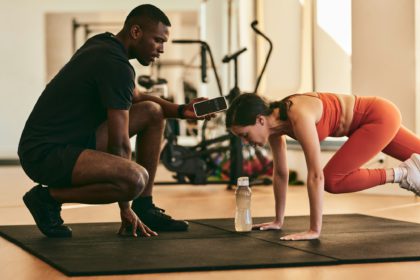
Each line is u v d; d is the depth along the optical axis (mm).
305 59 8078
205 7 12781
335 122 3631
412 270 2730
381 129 3688
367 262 2885
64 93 3357
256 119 3359
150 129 3830
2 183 8188
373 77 6172
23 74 15781
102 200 3393
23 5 15711
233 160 7062
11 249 3309
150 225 3812
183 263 2805
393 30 6059
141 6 3523
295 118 3355
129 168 3303
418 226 3963
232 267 2752
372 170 3807
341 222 4160
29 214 4887
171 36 18297
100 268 2715
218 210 5090
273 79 8195
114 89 3303
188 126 11766
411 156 3848
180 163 7129
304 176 7793
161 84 7934
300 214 4742
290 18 8039
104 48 3363
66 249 3191
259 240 3416
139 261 2863
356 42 6293
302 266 2809
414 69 5961
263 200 5883
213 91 12539
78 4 15719
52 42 16562
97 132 3576
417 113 5969
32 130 3398
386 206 5293
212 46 12477
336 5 7219
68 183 3371
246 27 10078
